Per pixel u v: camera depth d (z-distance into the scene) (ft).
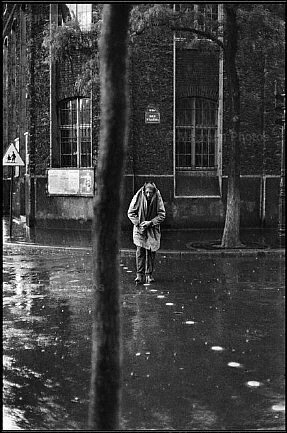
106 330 11.75
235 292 39.68
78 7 80.64
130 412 19.71
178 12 59.47
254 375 23.40
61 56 71.31
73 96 81.20
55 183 81.61
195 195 81.51
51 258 55.72
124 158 11.69
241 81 83.05
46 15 81.41
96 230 11.75
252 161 83.66
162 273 47.26
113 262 11.75
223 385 22.29
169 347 27.27
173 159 80.64
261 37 63.77
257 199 83.76
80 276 46.21
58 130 82.84
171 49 79.87
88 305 36.09
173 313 33.68
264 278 45.19
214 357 25.73
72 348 27.30
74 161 82.53
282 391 21.62
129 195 78.54
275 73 83.61
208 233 75.56
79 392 21.72
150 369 24.17
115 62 11.48
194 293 39.32
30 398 21.13
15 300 37.45
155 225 42.45
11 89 114.11
